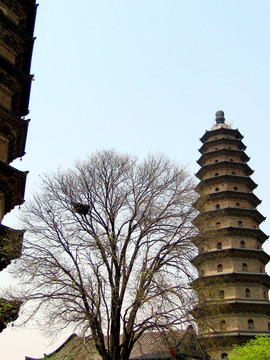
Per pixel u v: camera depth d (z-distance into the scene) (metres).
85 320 22.12
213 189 54.44
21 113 29.55
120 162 29.09
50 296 22.30
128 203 27.44
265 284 47.53
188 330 24.42
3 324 23.19
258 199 53.72
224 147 58.06
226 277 44.66
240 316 43.72
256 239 50.31
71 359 22.67
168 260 24.64
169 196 27.50
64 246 24.48
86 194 27.38
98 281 23.00
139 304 22.41
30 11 31.44
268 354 35.81
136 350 35.59
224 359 40.28
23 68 30.28
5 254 22.47
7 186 24.16
